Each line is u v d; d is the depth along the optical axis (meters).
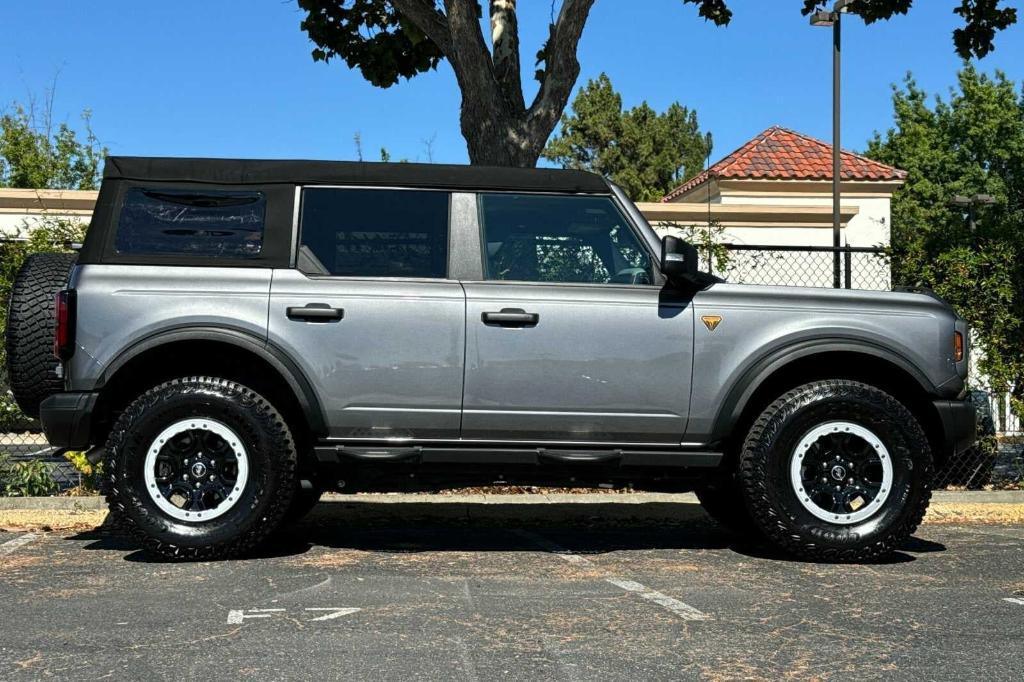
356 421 5.91
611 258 6.15
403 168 6.12
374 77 11.78
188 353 6.05
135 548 6.27
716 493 7.04
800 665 3.86
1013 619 4.58
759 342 6.01
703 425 6.02
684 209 15.77
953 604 4.87
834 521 5.91
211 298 5.83
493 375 5.92
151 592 5.03
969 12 11.05
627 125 55.47
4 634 4.25
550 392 5.94
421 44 11.61
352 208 6.06
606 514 7.89
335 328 5.88
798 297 6.11
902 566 5.83
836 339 6.04
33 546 6.36
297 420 6.13
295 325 5.86
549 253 6.12
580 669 3.80
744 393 6.00
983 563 5.94
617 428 5.99
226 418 5.79
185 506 5.85
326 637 4.20
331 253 5.99
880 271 9.70
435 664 3.84
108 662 3.86
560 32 9.75
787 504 5.90
